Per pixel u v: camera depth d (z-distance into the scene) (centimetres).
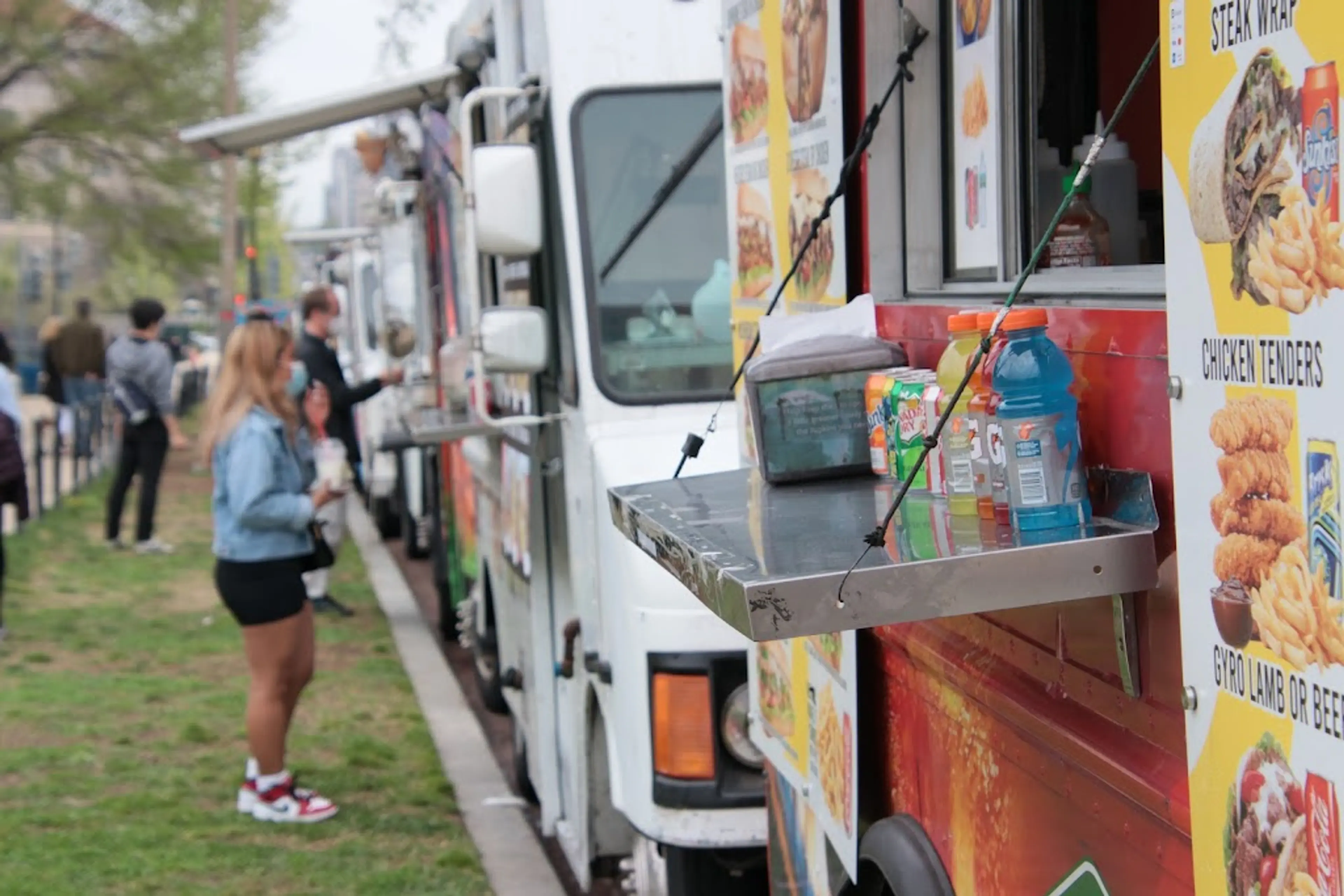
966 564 199
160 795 714
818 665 335
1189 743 181
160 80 2664
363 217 1709
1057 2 266
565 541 552
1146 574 195
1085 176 214
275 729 680
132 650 1029
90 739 817
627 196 518
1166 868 193
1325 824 155
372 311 1684
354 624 1144
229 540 664
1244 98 165
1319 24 152
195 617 1146
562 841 576
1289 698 160
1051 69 266
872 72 297
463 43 679
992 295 263
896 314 295
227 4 2305
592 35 526
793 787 362
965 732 262
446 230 821
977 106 276
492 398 700
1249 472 166
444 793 726
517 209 500
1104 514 206
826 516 251
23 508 1073
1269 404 161
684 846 452
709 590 222
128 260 3044
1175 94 178
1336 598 151
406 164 1030
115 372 1445
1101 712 209
